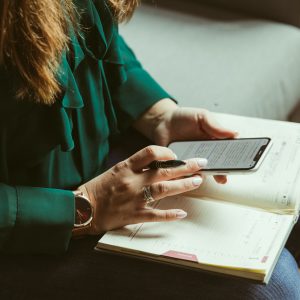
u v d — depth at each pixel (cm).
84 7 91
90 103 95
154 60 139
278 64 139
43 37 79
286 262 92
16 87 82
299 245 111
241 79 133
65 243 88
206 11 159
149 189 87
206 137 104
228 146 96
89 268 88
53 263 89
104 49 94
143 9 160
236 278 77
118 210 88
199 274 85
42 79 80
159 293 85
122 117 110
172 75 134
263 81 134
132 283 86
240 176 93
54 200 86
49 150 89
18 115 85
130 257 84
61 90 85
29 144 88
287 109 143
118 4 96
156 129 108
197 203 90
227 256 79
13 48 78
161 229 86
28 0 76
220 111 123
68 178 96
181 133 105
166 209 90
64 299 87
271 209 87
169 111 108
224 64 137
